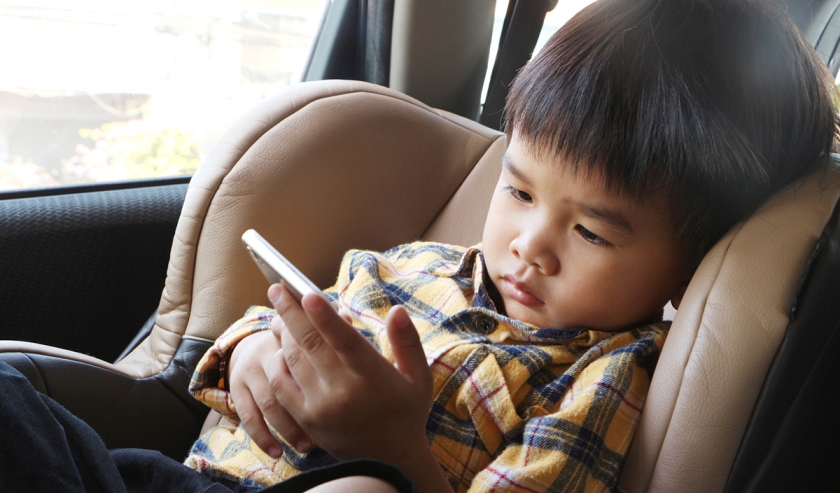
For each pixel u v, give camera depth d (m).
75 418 0.72
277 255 0.56
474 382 0.74
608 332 0.78
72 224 1.10
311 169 1.05
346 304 0.89
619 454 0.69
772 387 0.62
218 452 0.84
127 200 1.17
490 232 0.79
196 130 1.49
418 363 0.56
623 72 0.68
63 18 1.27
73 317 1.14
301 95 1.10
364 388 0.54
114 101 1.38
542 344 0.78
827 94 0.73
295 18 1.51
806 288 0.62
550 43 0.77
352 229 1.11
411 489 0.46
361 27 1.47
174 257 1.03
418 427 0.58
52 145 1.34
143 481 0.75
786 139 0.68
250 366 0.74
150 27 1.36
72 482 0.63
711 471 0.64
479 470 0.73
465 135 1.22
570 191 0.69
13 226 1.04
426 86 1.48
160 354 1.01
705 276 0.67
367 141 1.11
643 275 0.72
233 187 1.02
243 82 1.51
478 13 1.48
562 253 0.73
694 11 0.70
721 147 0.65
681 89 0.66
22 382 0.67
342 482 0.45
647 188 0.67
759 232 0.66
